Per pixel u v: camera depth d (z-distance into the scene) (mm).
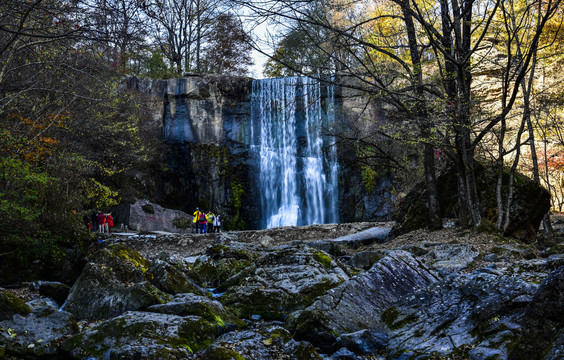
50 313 6141
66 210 15555
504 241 11688
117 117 26328
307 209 35094
